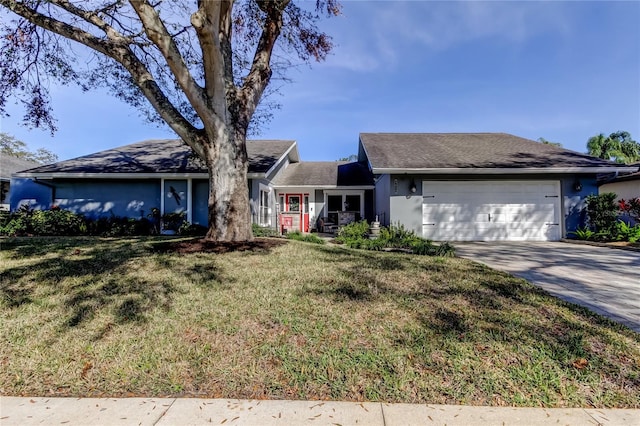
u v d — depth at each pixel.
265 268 5.05
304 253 6.29
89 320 3.22
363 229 10.63
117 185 12.38
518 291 4.21
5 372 2.47
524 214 11.00
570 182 10.83
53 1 6.05
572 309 3.62
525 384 2.28
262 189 12.58
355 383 2.31
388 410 2.05
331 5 7.75
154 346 2.77
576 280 5.12
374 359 2.56
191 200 12.02
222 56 6.17
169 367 2.50
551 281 5.05
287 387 2.29
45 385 2.34
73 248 6.74
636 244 9.02
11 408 2.08
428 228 11.05
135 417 1.99
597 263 6.58
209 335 2.94
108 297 3.75
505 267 6.11
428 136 14.83
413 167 10.32
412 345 2.75
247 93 7.11
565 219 10.80
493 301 3.76
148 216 12.18
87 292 3.91
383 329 3.04
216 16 5.53
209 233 6.92
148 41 7.29
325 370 2.45
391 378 2.35
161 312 3.39
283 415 2.00
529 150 12.27
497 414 2.01
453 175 10.98
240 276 4.61
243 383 2.33
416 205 10.98
